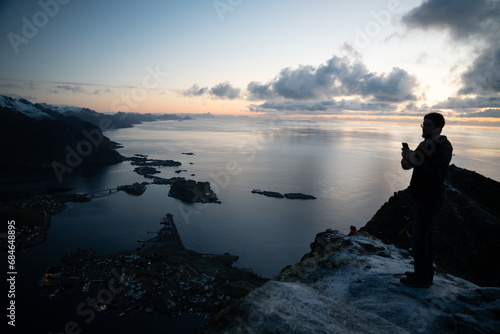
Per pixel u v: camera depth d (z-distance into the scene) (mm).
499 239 21641
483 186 33094
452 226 24281
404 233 25172
